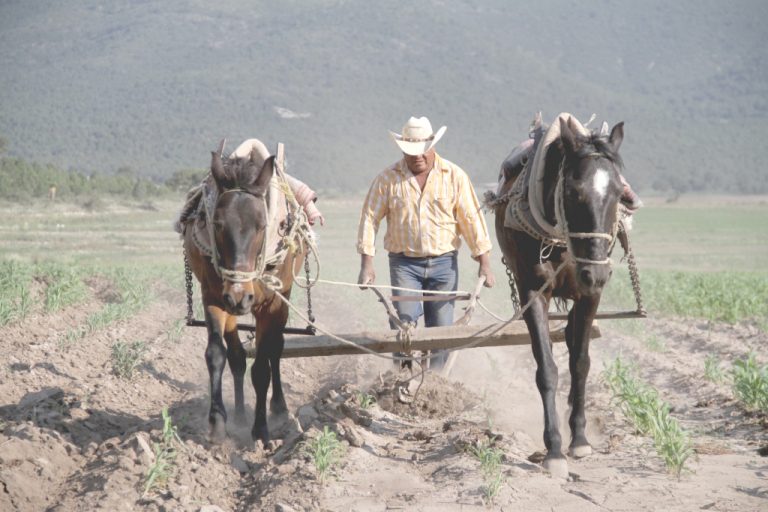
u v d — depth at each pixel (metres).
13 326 12.45
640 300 7.91
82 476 6.55
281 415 8.26
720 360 12.27
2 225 48.25
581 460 7.19
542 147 7.02
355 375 10.84
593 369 11.35
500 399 9.53
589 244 6.39
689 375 10.78
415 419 8.73
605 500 6.05
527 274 7.25
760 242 61.16
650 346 12.95
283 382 10.57
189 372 10.98
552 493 6.16
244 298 6.59
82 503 6.01
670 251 51.66
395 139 9.07
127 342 12.19
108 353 11.43
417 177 9.17
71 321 13.79
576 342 7.31
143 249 37.62
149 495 6.16
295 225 7.55
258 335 7.75
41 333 12.50
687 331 14.92
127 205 70.56
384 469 6.86
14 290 14.61
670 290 19.03
